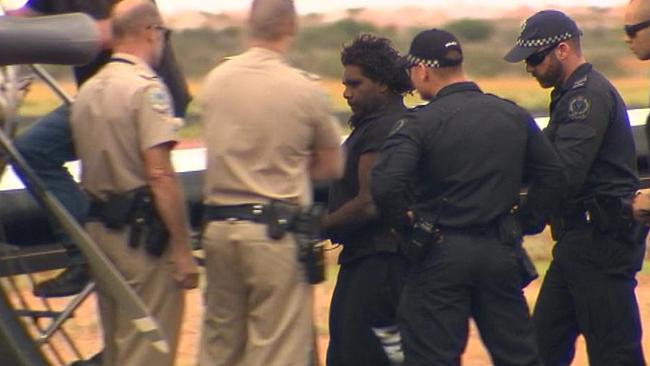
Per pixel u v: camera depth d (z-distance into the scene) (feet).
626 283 88.94
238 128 75.10
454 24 639.35
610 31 647.97
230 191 75.41
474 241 80.64
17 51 61.31
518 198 82.07
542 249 165.07
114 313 73.51
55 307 86.43
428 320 81.25
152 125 73.00
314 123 75.61
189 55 475.72
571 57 87.76
